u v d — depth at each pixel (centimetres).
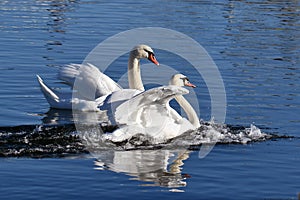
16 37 2688
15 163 1227
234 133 1489
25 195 1065
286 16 3494
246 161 1281
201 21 3186
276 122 1591
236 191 1110
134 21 3127
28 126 1497
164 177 1173
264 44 2681
